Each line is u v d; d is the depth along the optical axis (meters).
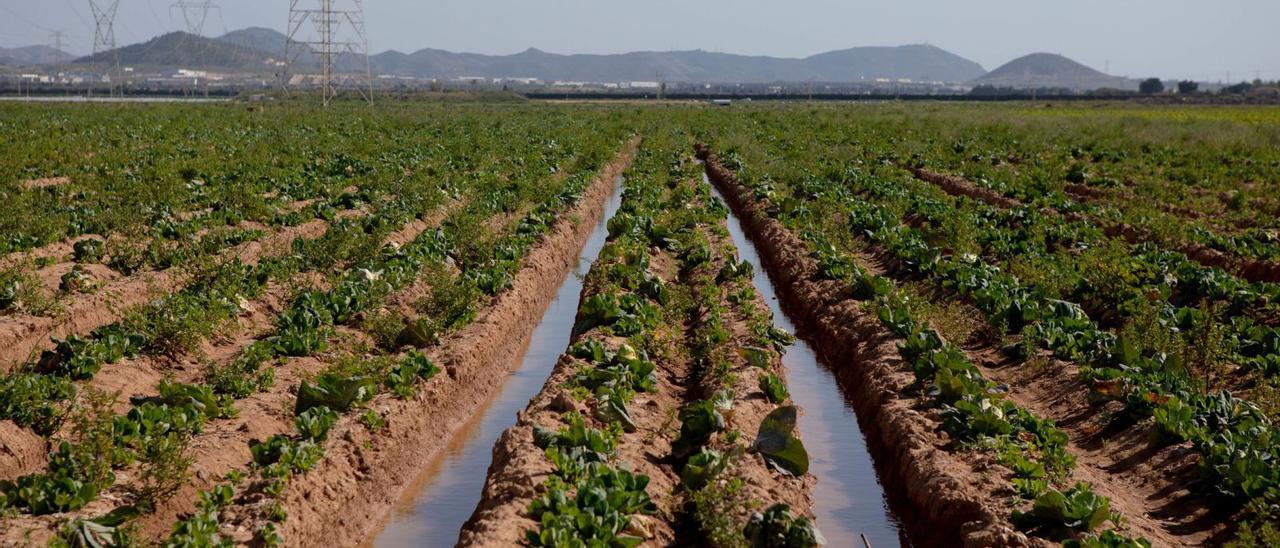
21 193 27.50
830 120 76.75
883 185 35.38
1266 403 13.77
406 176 36.19
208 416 13.04
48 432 12.21
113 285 18.70
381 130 60.12
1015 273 22.20
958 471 12.23
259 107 91.88
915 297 19.95
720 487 11.65
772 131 65.25
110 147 43.62
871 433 15.13
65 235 22.73
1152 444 12.68
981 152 48.59
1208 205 32.22
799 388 17.56
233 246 22.84
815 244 24.95
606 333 17.17
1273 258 22.69
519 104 128.00
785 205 30.34
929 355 15.33
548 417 13.12
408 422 14.30
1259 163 41.78
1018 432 13.10
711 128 69.31
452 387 15.98
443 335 17.62
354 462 12.89
